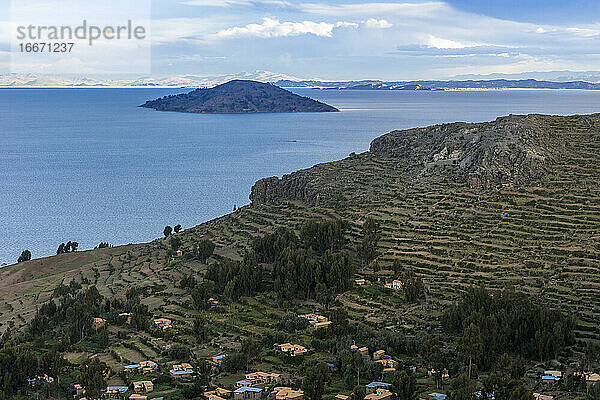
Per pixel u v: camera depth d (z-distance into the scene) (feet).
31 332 587.27
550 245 639.35
